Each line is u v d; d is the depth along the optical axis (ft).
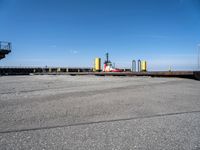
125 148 7.32
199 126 9.68
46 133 8.82
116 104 14.89
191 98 17.34
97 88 25.32
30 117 11.39
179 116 11.51
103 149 7.25
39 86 30.68
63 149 7.25
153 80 38.68
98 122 10.42
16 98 18.16
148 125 9.87
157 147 7.39
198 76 39.63
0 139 8.16
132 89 23.85
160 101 16.02
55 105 14.65
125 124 10.05
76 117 11.39
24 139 8.16
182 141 7.89
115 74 66.28
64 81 41.91
